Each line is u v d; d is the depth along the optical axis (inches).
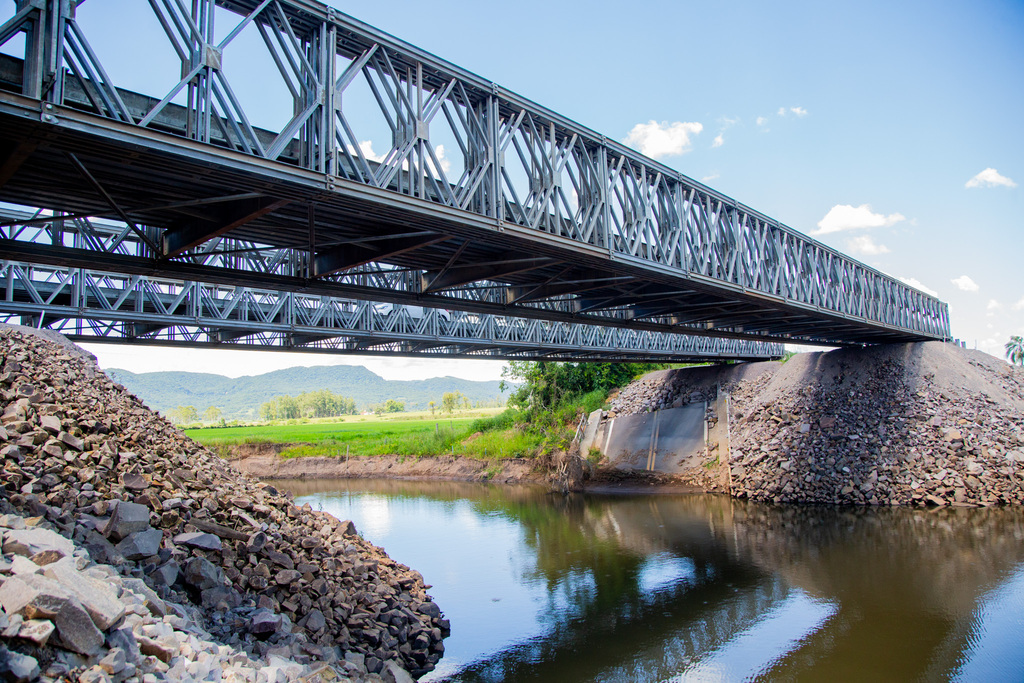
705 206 983.6
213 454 765.9
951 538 1015.6
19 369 586.2
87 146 410.0
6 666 237.1
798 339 1749.5
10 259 558.3
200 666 313.9
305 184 492.4
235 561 489.7
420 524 1296.8
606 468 1807.3
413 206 557.3
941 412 1492.4
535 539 1128.2
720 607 751.7
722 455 1667.1
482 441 2309.3
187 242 601.9
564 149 746.2
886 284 1760.6
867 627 680.4
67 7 399.2
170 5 444.5
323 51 519.8
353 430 3491.6
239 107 468.4
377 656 507.2
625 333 1871.3
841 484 1374.3
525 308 973.2
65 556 322.0
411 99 599.2
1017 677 564.4
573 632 686.5
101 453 498.0
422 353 1646.2
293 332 1291.8
